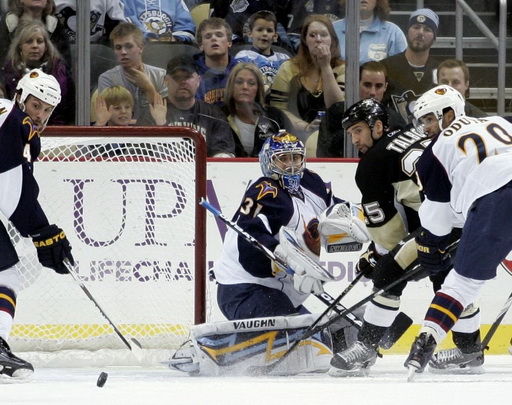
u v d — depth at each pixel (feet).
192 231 64.49
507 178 44.65
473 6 71.36
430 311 46.03
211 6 70.90
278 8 70.85
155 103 71.10
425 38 71.00
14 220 48.55
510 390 40.98
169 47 70.95
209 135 71.41
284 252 52.06
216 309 67.82
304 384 44.78
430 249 48.21
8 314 47.98
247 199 53.88
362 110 54.60
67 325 65.05
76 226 65.05
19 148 47.70
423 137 53.83
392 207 54.34
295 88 71.26
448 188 46.68
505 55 71.97
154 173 64.59
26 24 69.67
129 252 65.16
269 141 54.49
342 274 67.77
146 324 65.26
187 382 46.98
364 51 70.95
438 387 42.70
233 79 71.05
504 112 72.38
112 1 69.97
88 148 64.59
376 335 52.37
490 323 68.03
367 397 37.73
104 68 70.38
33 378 50.70
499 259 45.01
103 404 35.50
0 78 70.49
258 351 52.54
